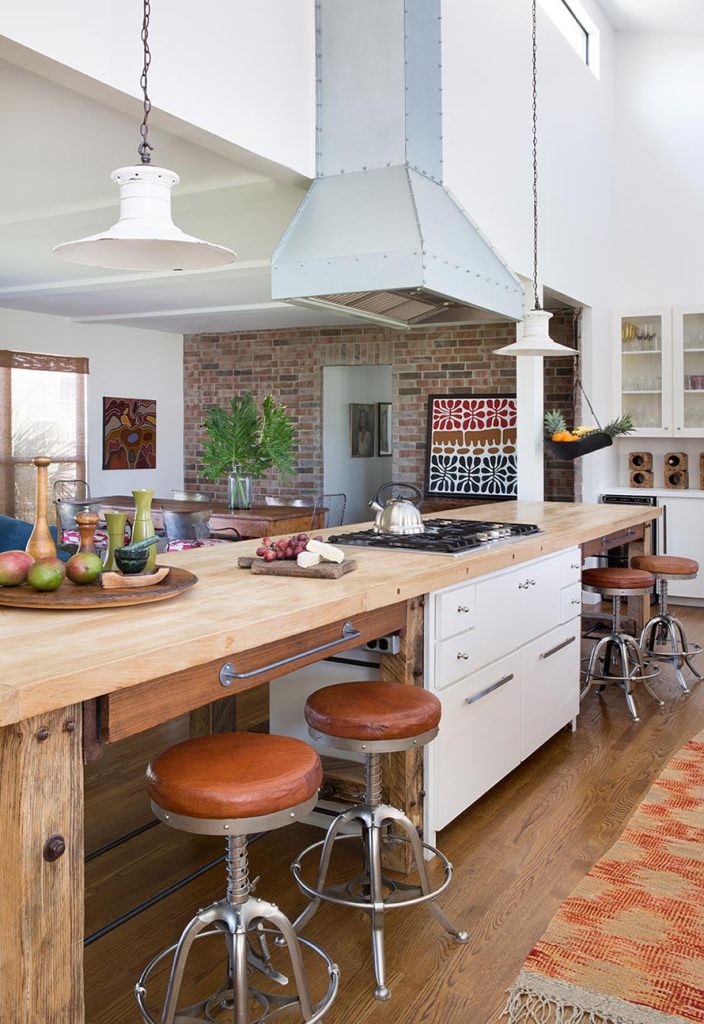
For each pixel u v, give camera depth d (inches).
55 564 86.8
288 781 70.9
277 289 149.6
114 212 187.8
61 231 203.8
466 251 154.6
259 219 194.5
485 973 89.6
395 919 100.0
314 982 88.0
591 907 101.3
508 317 173.8
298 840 120.6
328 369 362.9
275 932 84.9
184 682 75.5
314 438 353.4
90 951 93.1
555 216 251.8
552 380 302.5
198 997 85.0
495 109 208.4
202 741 79.5
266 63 141.3
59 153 152.1
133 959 91.7
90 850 115.6
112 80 110.3
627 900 103.1
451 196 166.1
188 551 133.0
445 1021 81.9
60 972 64.1
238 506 277.0
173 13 120.0
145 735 161.0
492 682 131.2
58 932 63.9
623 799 134.8
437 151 164.1
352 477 388.5
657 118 297.3
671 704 185.5
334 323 336.2
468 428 316.8
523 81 226.2
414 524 147.3
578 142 269.4
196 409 382.3
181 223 197.6
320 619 89.1
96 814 127.4
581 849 117.7
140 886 107.4
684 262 295.1
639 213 300.8
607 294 302.0
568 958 91.0
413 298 162.6
